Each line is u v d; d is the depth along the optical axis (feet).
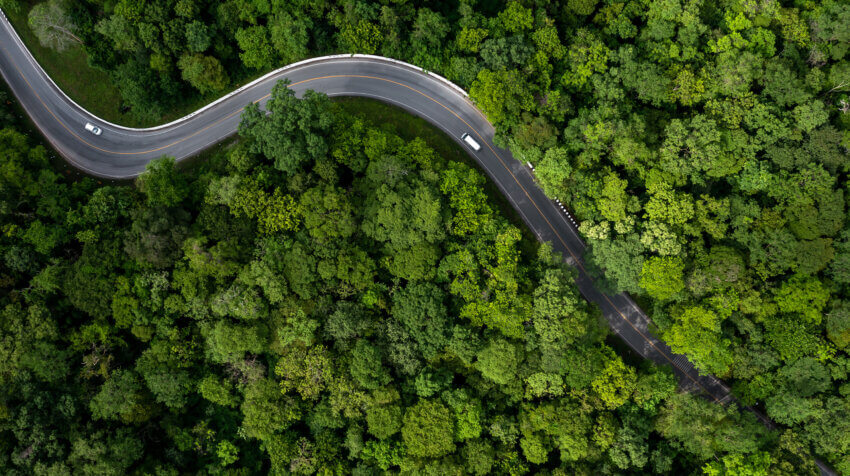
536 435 251.19
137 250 237.66
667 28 266.77
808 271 253.03
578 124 257.96
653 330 277.85
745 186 260.42
